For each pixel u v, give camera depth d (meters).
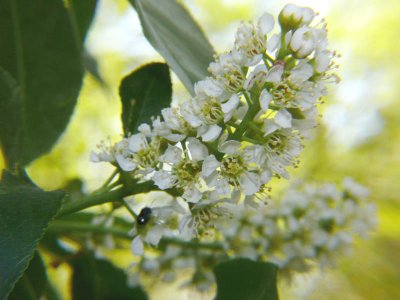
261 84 0.07
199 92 0.07
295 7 0.07
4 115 0.08
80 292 0.11
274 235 0.11
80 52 0.10
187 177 0.07
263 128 0.07
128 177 0.07
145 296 0.11
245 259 0.08
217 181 0.07
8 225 0.06
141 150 0.07
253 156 0.07
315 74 0.07
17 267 0.05
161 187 0.07
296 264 0.11
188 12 0.10
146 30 0.08
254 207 0.07
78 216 0.11
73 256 0.11
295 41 0.07
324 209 0.11
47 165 0.16
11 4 0.09
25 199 0.06
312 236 0.11
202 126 0.07
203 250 0.10
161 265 0.11
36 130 0.09
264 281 0.08
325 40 0.07
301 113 0.07
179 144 0.07
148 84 0.09
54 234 0.10
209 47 0.10
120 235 0.10
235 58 0.07
